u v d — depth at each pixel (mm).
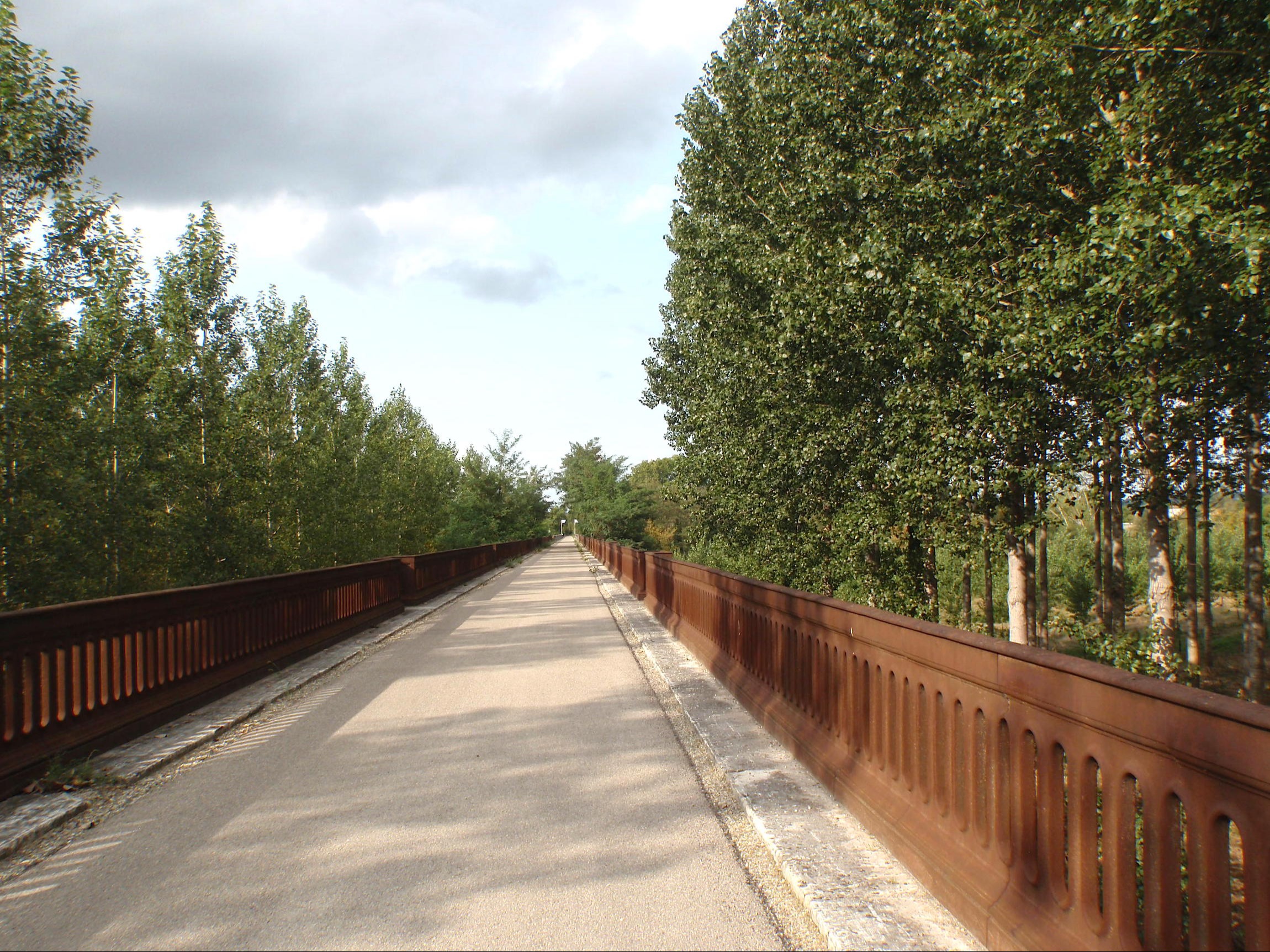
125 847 4523
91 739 6176
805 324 9047
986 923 3215
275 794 5445
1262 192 5875
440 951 3332
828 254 8836
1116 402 7262
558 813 5020
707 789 5523
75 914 3705
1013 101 7102
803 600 6066
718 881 4023
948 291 7457
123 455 12180
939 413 7840
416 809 5121
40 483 10242
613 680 9773
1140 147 6629
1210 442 7848
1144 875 2557
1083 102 6902
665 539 59344
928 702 4004
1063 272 6664
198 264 15008
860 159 9094
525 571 40469
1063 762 3039
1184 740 2348
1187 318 5934
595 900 3814
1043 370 7105
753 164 11898
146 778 5852
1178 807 2461
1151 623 8984
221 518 14461
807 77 9844
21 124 10469
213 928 3547
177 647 7781
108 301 11961
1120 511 10898
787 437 11000
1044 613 15094
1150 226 5680
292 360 20406
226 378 15125
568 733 7133
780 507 12406
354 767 6098
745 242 11688
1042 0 6535
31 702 5664
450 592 25734
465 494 56844
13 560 10266
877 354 8766
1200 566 20766
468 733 7125
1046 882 3037
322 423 21062
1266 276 5508
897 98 8578
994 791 3393
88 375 11094
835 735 5438
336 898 3832
